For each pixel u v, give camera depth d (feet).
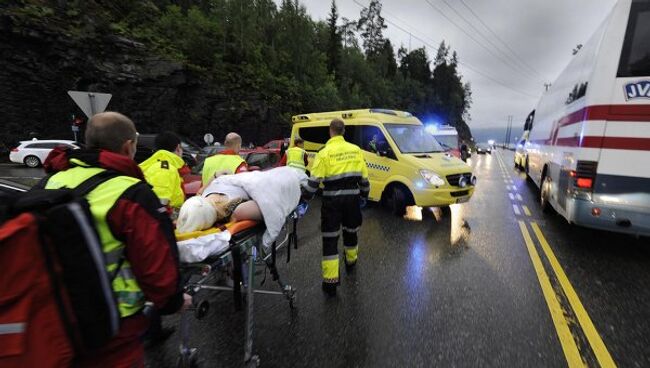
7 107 66.90
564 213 17.57
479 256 16.06
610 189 14.82
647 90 13.97
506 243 17.97
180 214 7.46
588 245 17.65
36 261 3.81
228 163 13.35
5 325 3.75
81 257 4.02
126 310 4.85
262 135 106.52
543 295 12.18
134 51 83.61
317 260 15.52
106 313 4.29
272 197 8.76
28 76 69.10
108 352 4.75
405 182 22.57
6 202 4.03
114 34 82.02
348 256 14.03
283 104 119.14
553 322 10.46
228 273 11.05
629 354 8.99
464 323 10.39
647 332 9.98
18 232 3.70
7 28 66.33
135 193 4.71
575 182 15.67
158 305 4.99
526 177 47.16
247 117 102.27
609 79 14.51
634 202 14.46
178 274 5.06
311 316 10.80
